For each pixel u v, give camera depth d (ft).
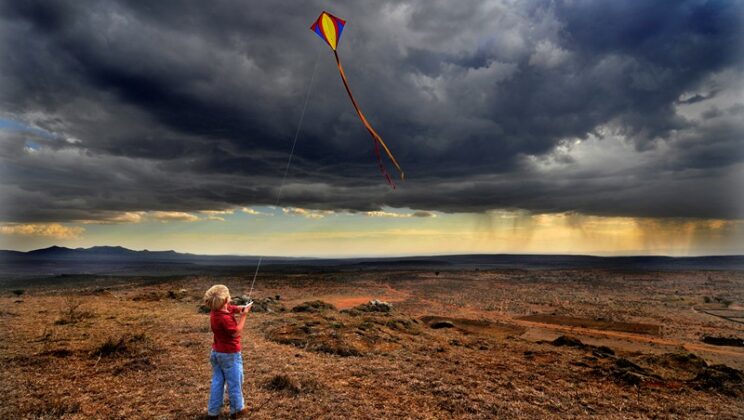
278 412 20.98
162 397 22.62
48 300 76.69
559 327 77.56
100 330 41.39
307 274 298.97
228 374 19.70
